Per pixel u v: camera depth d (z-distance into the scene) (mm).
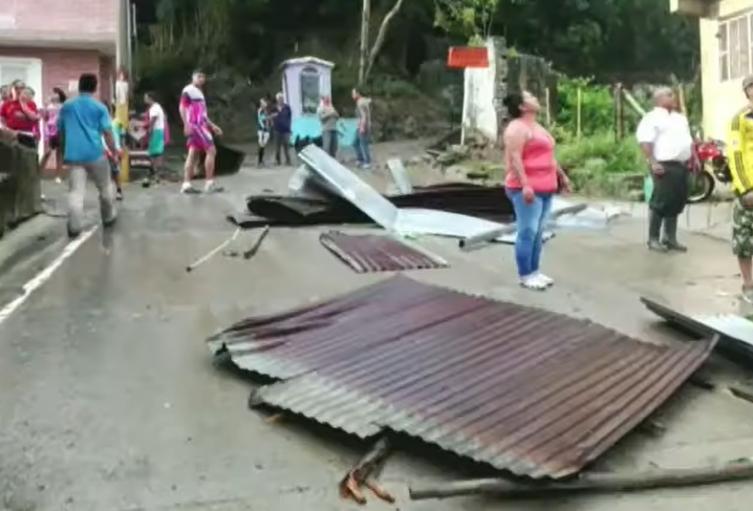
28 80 20078
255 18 35062
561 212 11000
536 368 4836
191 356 5449
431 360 4965
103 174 10477
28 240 9797
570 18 36188
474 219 10836
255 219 10852
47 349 5570
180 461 3953
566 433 4008
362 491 3678
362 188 11133
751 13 15078
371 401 4402
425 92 33469
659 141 8922
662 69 37688
